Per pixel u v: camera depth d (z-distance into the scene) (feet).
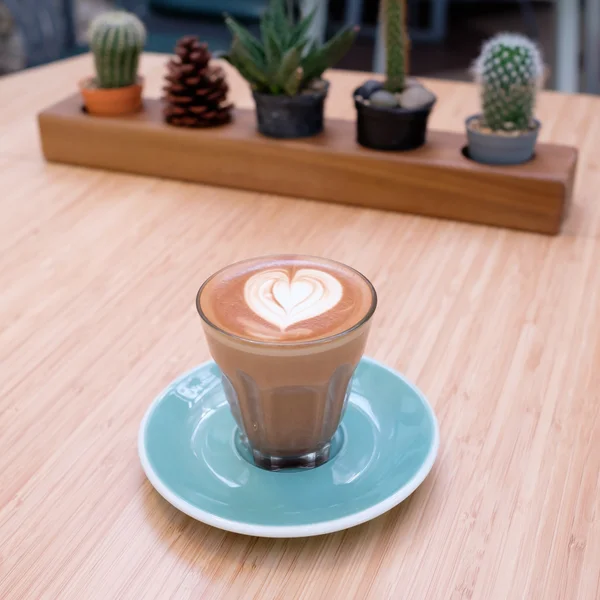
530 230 2.76
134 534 1.83
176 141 3.04
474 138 2.77
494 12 12.43
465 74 9.62
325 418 1.90
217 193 3.03
